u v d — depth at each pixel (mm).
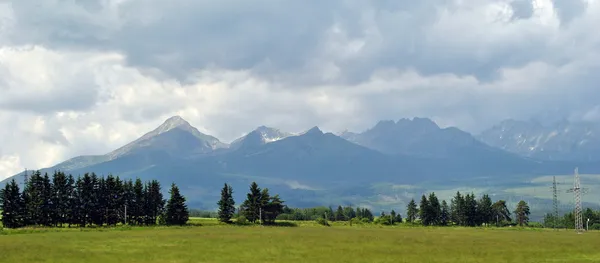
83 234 148125
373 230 189125
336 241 122000
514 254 97000
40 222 198250
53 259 84750
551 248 109062
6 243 112500
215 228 196375
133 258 87125
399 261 85562
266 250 99812
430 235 154750
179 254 92688
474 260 87688
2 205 192625
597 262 85875
